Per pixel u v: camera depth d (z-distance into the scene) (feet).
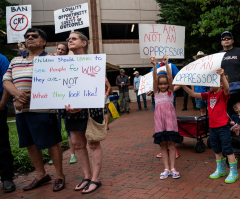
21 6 14.79
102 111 9.92
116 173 11.57
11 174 10.41
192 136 14.37
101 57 9.21
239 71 12.18
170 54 12.42
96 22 61.87
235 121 11.55
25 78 9.70
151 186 9.59
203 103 18.13
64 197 9.20
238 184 9.12
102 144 18.40
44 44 10.48
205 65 9.62
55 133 10.05
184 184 9.54
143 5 64.18
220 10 23.72
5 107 10.53
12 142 17.34
